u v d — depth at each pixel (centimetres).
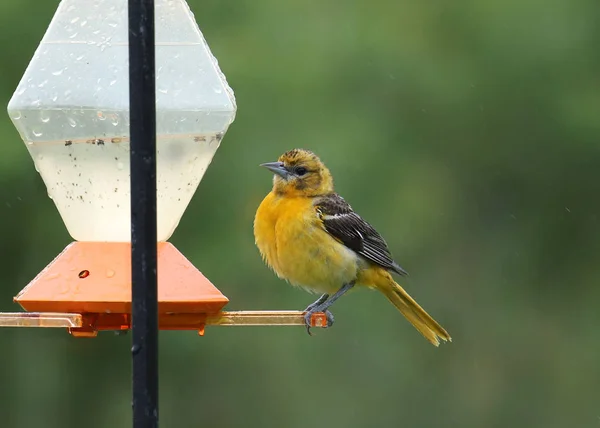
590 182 1755
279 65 1569
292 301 1476
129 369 1509
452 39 1714
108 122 730
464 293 1730
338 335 1577
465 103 1703
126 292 676
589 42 1730
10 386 1483
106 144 732
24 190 1386
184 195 767
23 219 1395
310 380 1554
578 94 1727
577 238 1791
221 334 1522
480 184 1736
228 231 1491
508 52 1716
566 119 1723
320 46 1616
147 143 609
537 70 1720
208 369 1522
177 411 1515
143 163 609
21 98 732
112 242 718
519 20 1717
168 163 755
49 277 688
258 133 1536
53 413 1495
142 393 601
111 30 731
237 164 1515
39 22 1413
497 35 1717
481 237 1750
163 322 697
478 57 1711
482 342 1753
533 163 1745
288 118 1551
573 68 1728
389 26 1675
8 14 1403
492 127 1717
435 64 1689
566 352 1800
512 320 1770
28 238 1409
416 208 1648
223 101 754
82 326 682
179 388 1516
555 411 1775
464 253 1738
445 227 1712
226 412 1518
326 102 1598
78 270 690
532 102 1723
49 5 1420
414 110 1664
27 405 1488
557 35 1723
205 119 753
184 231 1487
